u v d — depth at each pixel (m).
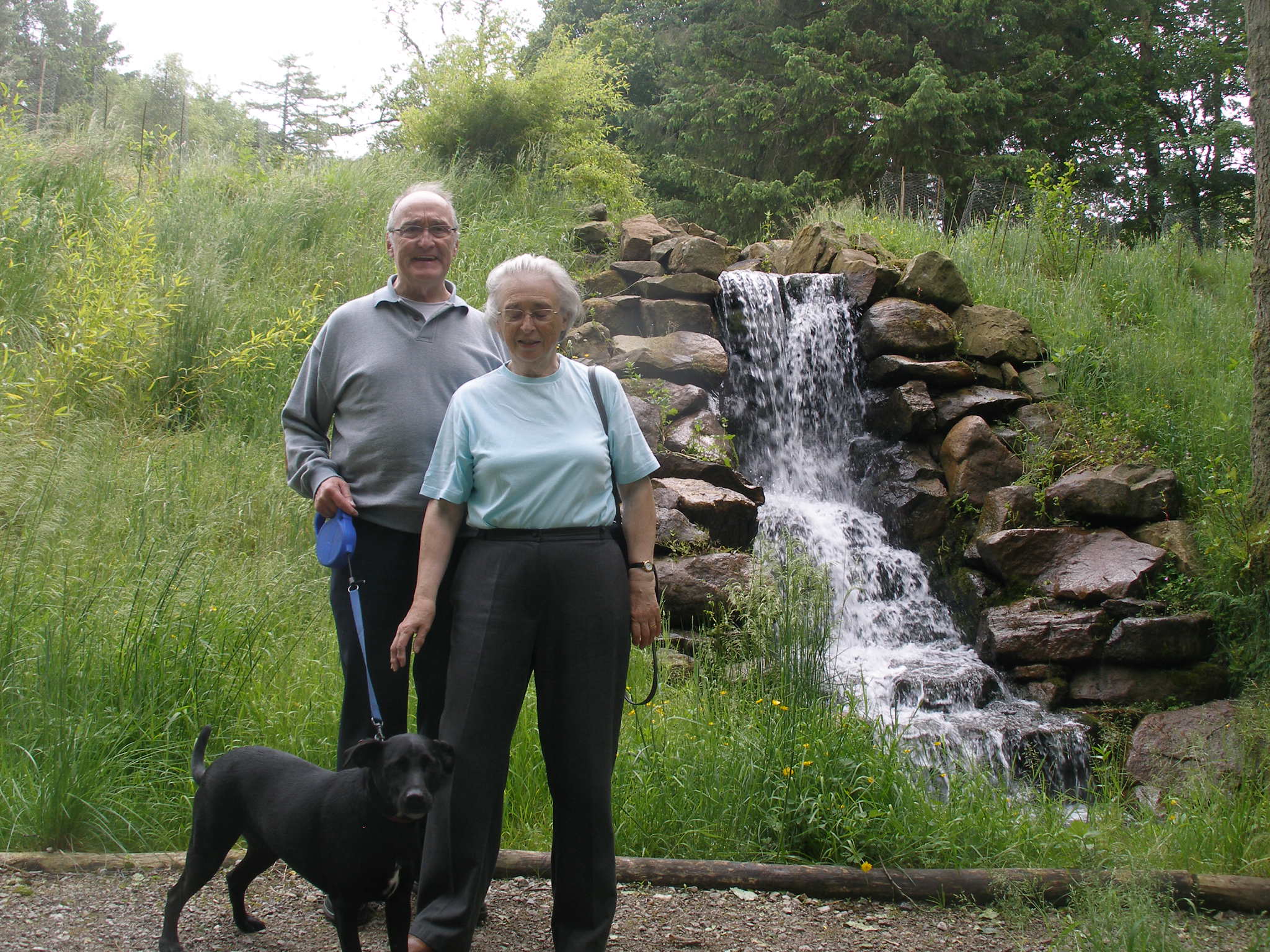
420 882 2.74
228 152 12.09
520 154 13.18
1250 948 3.35
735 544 7.76
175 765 4.09
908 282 9.91
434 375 3.28
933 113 21.03
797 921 3.54
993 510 8.12
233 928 3.18
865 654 7.50
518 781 4.25
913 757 5.91
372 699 2.91
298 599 5.66
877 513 8.80
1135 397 9.04
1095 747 6.44
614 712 2.83
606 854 2.82
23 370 6.90
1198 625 6.90
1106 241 13.12
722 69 24.34
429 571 2.85
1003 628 7.23
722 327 10.02
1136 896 3.32
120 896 3.37
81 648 4.25
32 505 5.62
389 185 11.55
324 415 3.39
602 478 2.86
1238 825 4.50
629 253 11.07
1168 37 24.83
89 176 9.48
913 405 8.89
